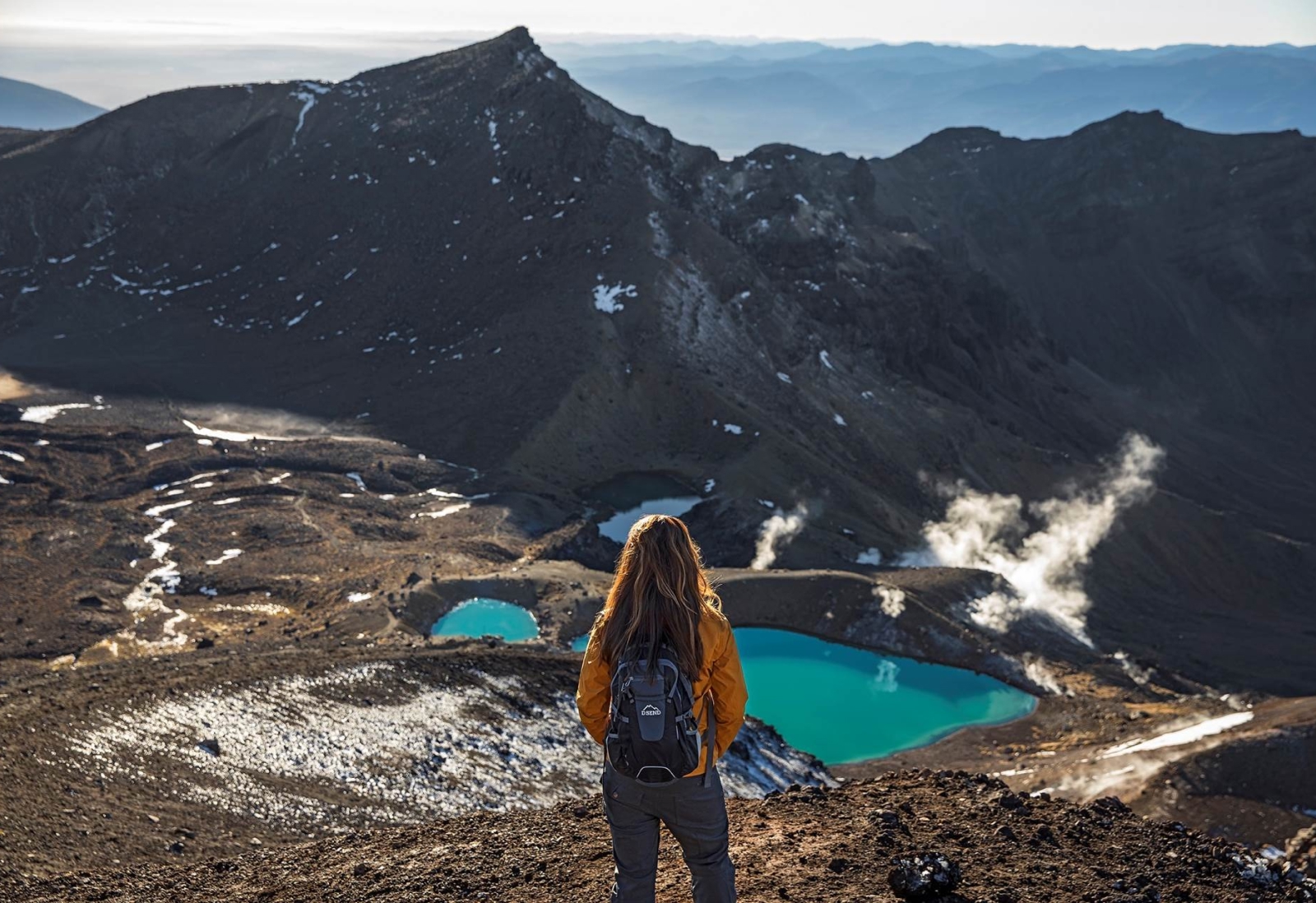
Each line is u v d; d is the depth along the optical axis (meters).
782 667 103.00
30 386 177.00
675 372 185.38
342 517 125.00
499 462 156.12
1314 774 71.62
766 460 170.00
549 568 109.00
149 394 177.50
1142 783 73.44
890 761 85.56
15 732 26.14
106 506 122.69
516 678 44.56
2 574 97.81
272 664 39.38
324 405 178.12
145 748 27.44
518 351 186.50
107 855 19.67
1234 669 165.00
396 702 38.12
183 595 97.00
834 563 140.88
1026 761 84.06
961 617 120.38
